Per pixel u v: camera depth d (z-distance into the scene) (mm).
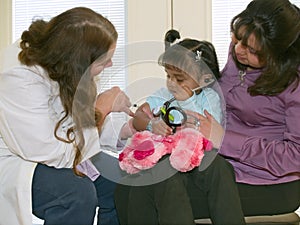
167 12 2205
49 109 1327
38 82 1312
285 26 1320
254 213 1442
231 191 1314
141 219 1344
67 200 1342
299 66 1385
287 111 1406
